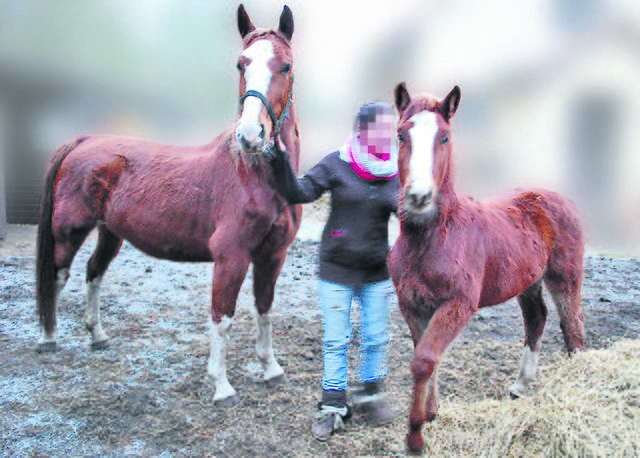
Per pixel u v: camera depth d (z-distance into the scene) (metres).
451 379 3.54
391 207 2.82
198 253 3.51
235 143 3.13
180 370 3.74
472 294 2.54
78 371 3.70
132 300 5.32
